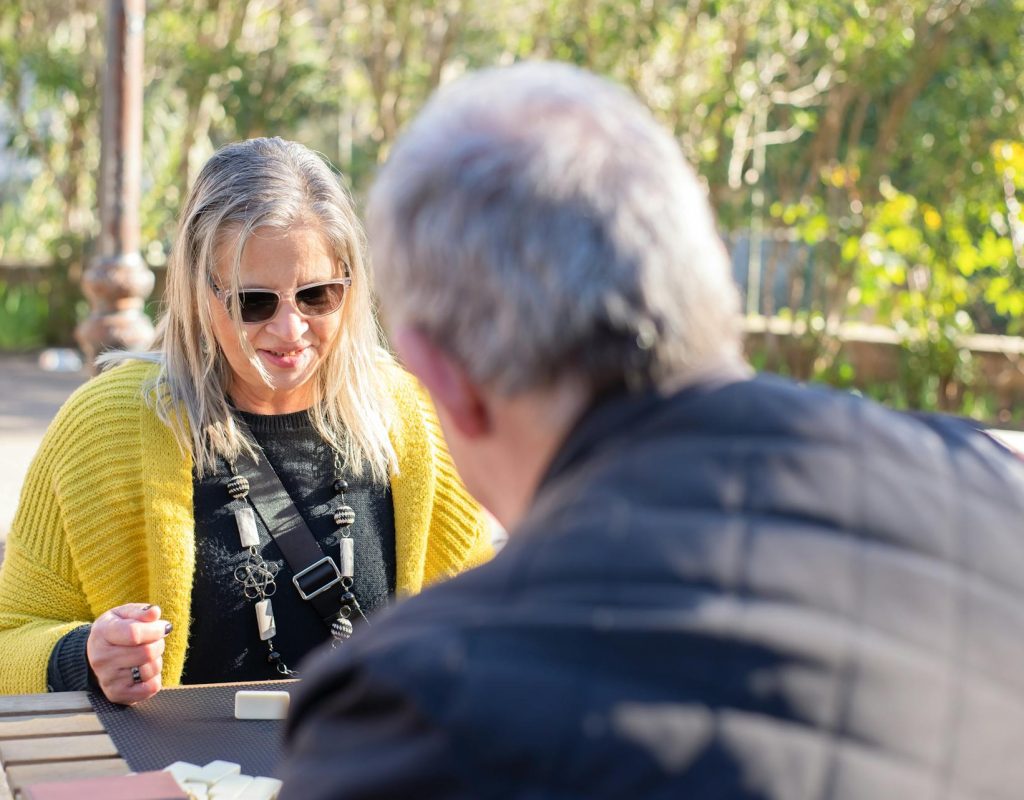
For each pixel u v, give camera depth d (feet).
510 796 2.77
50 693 6.21
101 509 7.08
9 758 5.33
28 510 7.32
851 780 2.78
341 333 7.32
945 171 31.71
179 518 7.06
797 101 34.47
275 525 7.25
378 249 3.51
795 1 30.91
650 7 32.60
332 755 3.01
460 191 3.29
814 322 35.22
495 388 3.37
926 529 3.20
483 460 3.65
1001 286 32.24
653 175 3.32
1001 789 2.96
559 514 3.20
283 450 7.39
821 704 2.85
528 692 2.83
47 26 41.47
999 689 3.03
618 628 2.89
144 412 7.22
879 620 2.99
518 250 3.24
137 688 6.08
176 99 40.65
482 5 36.76
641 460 3.21
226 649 7.16
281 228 6.92
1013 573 3.24
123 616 6.22
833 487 3.19
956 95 31.17
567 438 3.37
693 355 3.36
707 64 35.35
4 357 40.60
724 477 3.15
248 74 37.63
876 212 33.24
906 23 31.83
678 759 2.75
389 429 7.60
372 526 7.57
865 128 36.29
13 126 41.24
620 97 3.48
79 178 42.39
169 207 39.47
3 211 47.75
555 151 3.28
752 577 2.98
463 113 3.40
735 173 34.94
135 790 4.66
